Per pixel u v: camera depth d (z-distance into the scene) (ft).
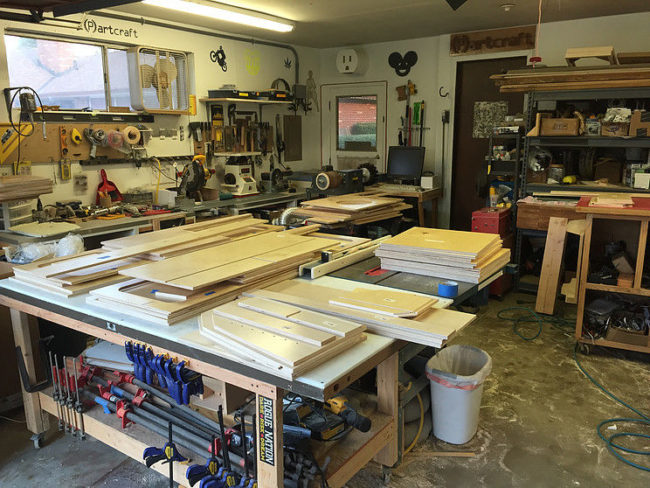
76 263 7.95
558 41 17.56
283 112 21.39
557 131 14.70
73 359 8.80
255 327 5.91
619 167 15.70
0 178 11.30
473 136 20.31
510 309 14.89
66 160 14.06
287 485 5.94
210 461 6.23
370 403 7.58
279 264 7.89
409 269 8.43
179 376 6.06
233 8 14.49
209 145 18.11
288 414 6.77
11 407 9.79
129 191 15.67
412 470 7.95
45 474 7.95
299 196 18.93
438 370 8.34
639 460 8.11
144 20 15.58
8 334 9.58
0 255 10.61
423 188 19.39
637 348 11.14
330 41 20.95
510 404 9.78
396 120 21.59
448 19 16.89
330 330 5.71
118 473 7.96
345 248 9.24
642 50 16.31
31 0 10.07
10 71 13.25
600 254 13.47
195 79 17.47
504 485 7.61
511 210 16.38
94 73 15.03
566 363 11.46
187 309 6.50
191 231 9.94
